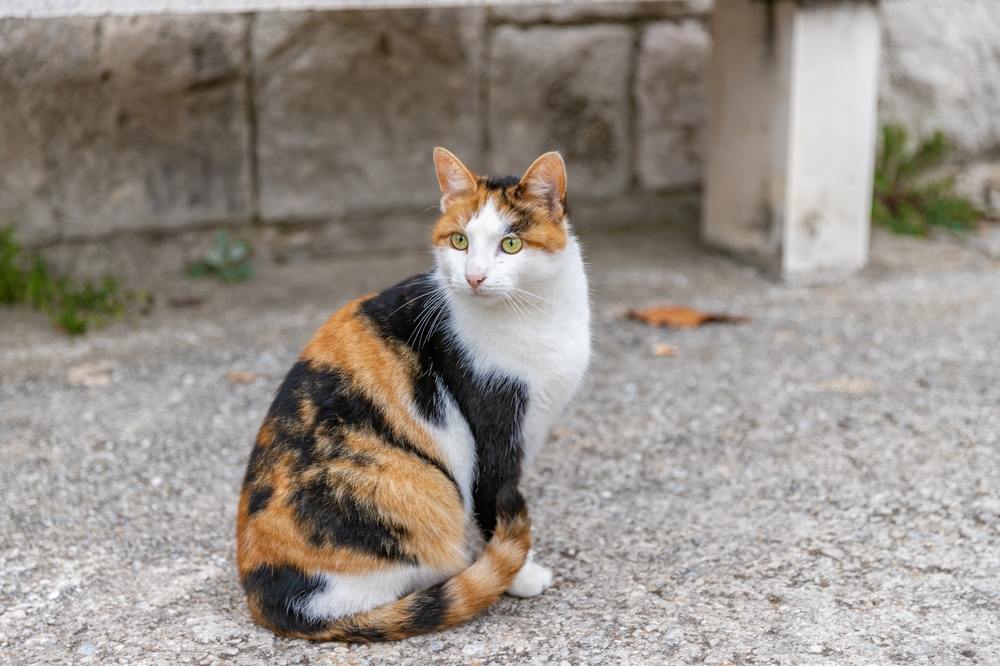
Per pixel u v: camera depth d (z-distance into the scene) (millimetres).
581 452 3816
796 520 3262
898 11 6516
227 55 5543
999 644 2590
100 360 4723
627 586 2943
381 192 6016
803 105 5207
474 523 2865
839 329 4930
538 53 6008
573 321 2793
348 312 2842
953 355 4578
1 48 5219
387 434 2668
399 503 2641
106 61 5371
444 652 2643
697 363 4590
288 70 5660
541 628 2744
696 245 6184
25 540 3256
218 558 3174
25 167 5410
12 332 5016
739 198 5766
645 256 6027
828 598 2824
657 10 6145
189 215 5730
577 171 6289
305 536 2613
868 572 2947
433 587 2656
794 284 5516
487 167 6137
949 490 3395
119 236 5660
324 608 2654
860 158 5414
